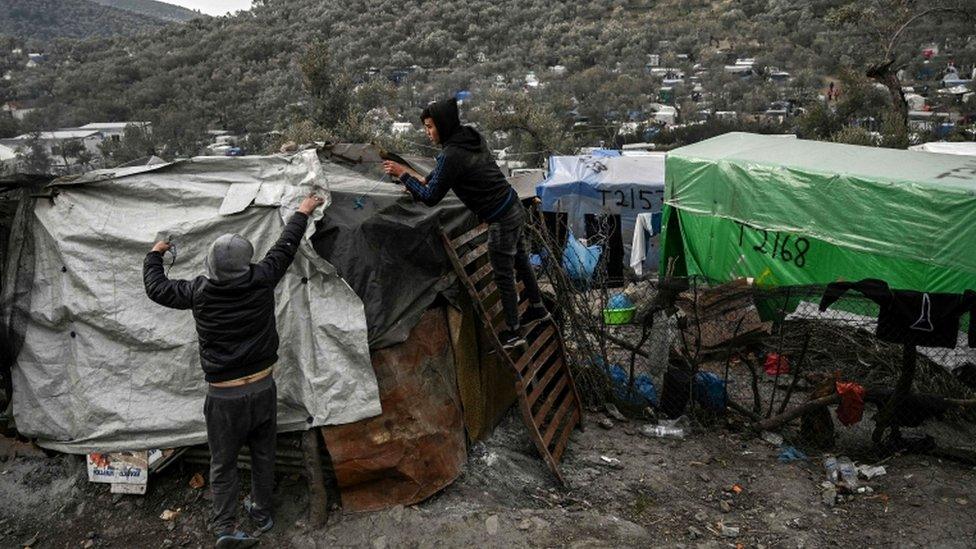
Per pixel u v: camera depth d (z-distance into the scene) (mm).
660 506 5090
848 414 5820
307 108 43688
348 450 4551
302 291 4621
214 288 3826
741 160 9602
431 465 4793
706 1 160875
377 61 121688
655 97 99625
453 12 148625
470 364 5469
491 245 4715
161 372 4801
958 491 5211
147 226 4809
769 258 9375
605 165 17031
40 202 4961
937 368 7039
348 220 4691
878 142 25250
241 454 4914
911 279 7773
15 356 5012
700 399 6672
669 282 6574
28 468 5066
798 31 126750
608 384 6840
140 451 4801
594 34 141375
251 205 4766
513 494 5082
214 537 4496
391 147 28344
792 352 7969
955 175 7820
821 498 5230
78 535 4566
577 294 7340
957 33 102188
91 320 4801
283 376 4602
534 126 35156
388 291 4711
